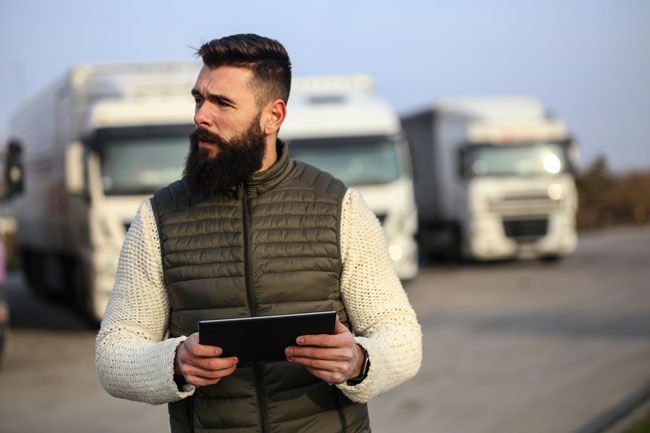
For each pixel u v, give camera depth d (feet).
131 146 55.01
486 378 39.42
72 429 32.71
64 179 63.98
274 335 10.70
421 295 72.49
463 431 30.58
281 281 11.77
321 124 63.21
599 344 47.09
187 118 55.62
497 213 91.25
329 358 10.71
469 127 92.38
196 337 10.83
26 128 82.89
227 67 11.70
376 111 63.98
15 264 130.72
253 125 11.74
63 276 69.00
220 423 11.74
